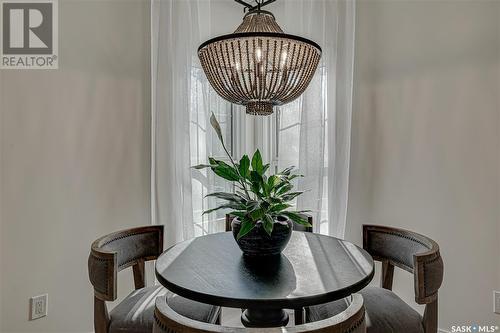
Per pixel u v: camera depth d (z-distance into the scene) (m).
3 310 1.75
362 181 2.46
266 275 1.27
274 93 1.35
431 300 1.34
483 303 1.96
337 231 2.33
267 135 2.96
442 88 2.10
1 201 1.74
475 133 1.97
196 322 0.83
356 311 0.89
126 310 1.49
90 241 2.06
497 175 1.90
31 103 1.82
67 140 1.96
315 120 2.35
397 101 2.30
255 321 1.48
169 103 2.21
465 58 2.01
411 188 2.24
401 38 2.27
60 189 1.93
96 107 2.08
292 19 2.39
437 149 2.12
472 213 1.99
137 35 2.26
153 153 2.22
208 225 2.48
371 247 1.86
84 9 2.02
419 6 2.19
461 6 2.02
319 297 1.10
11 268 1.77
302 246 1.64
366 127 2.44
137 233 1.83
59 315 1.94
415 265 1.33
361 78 2.45
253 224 1.32
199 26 2.32
